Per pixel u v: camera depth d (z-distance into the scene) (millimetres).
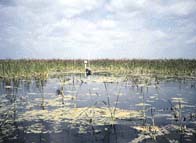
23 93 12547
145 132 6344
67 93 12648
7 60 25281
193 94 12523
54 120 7355
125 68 26453
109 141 5664
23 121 7250
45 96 11633
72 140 5715
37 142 5594
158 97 11539
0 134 6125
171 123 7148
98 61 30734
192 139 5852
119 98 11227
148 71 25078
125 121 7289
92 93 12711
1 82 17219
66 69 27094
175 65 24516
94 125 6895
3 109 8750
